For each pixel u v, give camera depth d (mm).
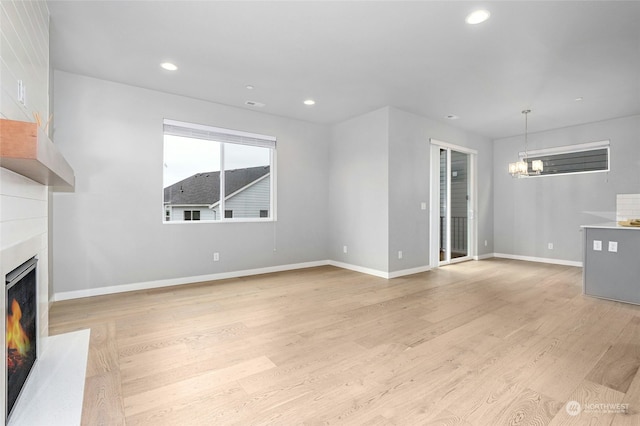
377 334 2541
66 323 2721
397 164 4684
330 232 5605
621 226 3465
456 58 3100
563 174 5695
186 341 2387
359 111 4781
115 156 3672
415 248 4953
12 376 1476
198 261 4273
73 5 2260
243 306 3240
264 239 4879
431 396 1707
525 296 3637
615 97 4137
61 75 3367
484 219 6438
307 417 1533
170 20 2467
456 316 2967
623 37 2701
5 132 1101
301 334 2535
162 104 3975
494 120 5242
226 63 3203
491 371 1968
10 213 1461
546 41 2777
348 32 2648
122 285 3732
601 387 1792
